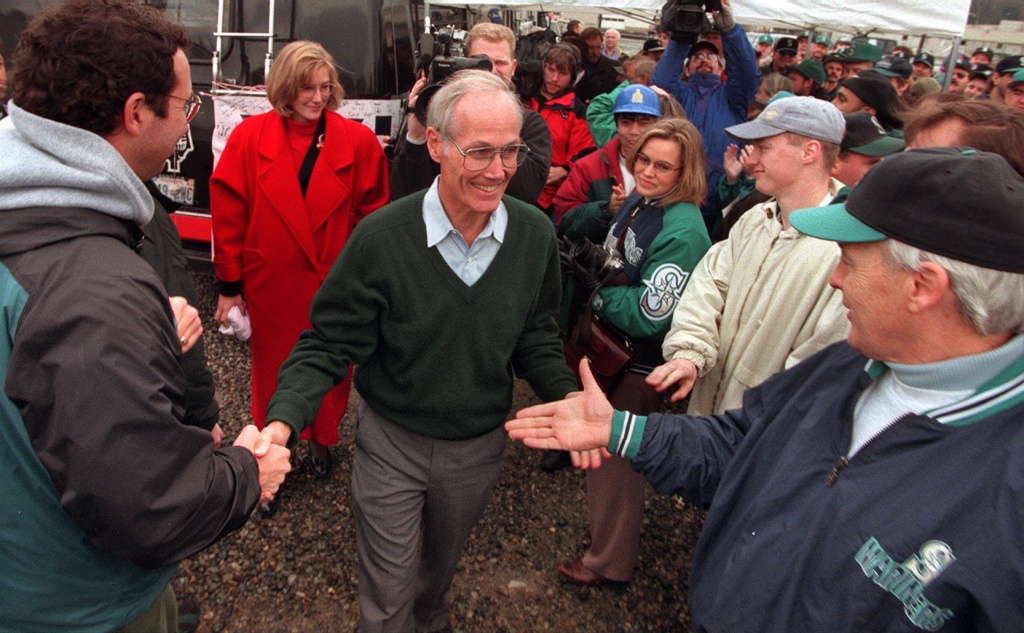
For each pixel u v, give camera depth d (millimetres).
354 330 1588
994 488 812
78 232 968
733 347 1854
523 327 1735
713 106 3863
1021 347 850
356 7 3438
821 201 1763
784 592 998
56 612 1063
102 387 894
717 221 3809
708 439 1326
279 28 3410
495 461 1766
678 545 2574
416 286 1554
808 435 1074
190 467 1018
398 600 1695
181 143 3656
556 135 4211
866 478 939
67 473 901
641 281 2064
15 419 938
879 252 926
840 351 1154
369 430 1718
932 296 878
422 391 1623
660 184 2059
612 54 9516
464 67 2586
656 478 1351
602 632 2154
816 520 974
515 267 1620
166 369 1003
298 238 2498
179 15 3541
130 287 960
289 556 2367
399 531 1683
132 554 975
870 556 885
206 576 2258
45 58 968
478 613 2193
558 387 1730
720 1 3623
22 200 944
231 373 3580
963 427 872
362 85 3512
